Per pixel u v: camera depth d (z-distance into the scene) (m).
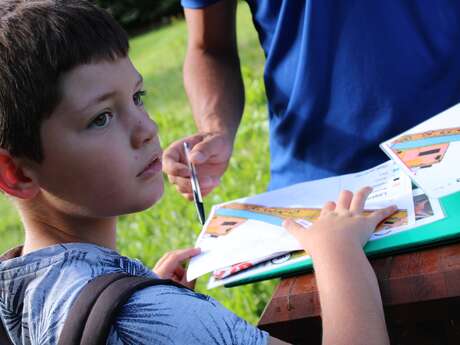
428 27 2.34
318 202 2.10
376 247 1.77
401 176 2.04
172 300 1.48
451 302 1.62
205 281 3.96
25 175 1.64
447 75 2.37
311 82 2.43
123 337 1.45
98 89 1.57
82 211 1.66
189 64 2.84
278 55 2.50
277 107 2.57
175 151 2.40
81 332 1.45
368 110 2.41
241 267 1.92
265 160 5.12
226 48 2.82
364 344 1.54
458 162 1.89
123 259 1.64
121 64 1.62
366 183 2.10
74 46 1.55
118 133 1.61
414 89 2.37
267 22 2.48
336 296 1.61
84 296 1.49
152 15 16.31
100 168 1.60
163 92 8.87
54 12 1.60
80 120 1.57
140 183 1.66
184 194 2.38
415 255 1.74
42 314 1.53
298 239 1.83
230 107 2.70
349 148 2.46
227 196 4.78
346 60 2.39
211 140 2.41
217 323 1.48
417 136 2.09
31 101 1.55
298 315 1.75
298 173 2.57
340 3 2.35
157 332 1.45
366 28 2.35
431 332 1.74
